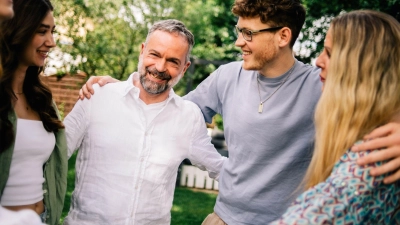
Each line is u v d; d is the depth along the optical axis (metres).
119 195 2.28
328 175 1.41
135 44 8.84
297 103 2.24
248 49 2.25
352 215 1.28
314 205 1.28
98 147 2.32
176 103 2.45
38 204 2.13
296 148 2.23
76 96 9.13
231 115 2.42
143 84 2.34
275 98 2.28
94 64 8.33
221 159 2.65
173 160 2.41
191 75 8.76
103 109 2.34
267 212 2.27
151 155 2.34
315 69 2.29
